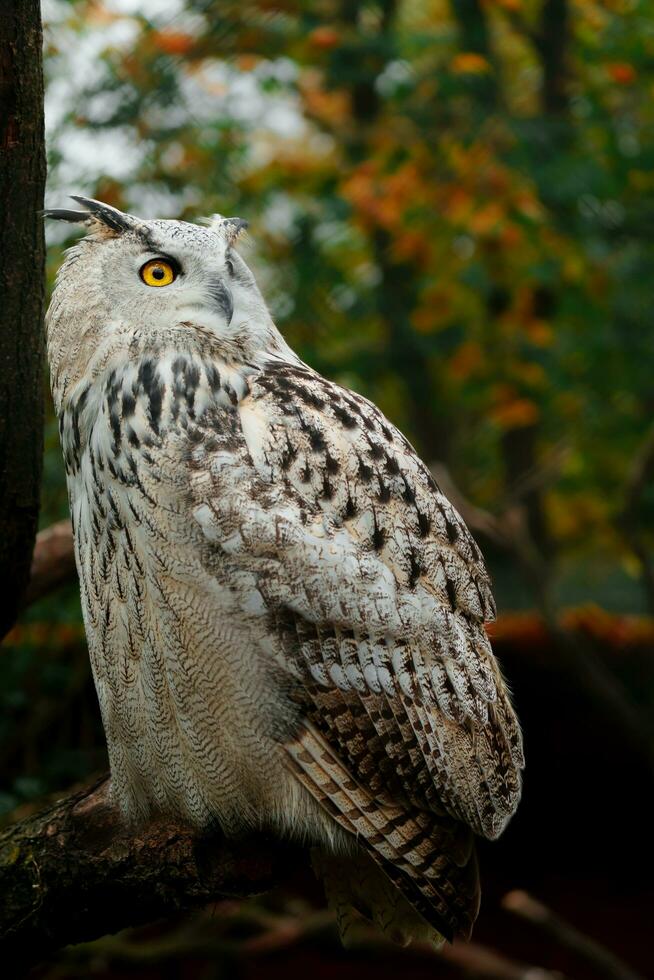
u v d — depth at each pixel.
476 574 5.43
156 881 5.07
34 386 5.26
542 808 11.94
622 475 13.76
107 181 9.02
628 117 12.60
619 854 12.16
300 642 4.82
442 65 12.62
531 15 13.34
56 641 8.76
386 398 15.66
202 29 10.49
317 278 12.12
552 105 13.12
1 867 5.07
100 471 4.99
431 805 5.01
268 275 12.30
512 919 12.70
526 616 12.01
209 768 5.02
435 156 12.51
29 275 5.03
